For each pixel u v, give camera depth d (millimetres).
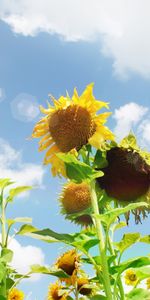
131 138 1295
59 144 1319
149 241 1194
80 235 1272
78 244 1154
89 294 1438
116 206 1339
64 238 1172
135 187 1300
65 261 1449
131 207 1091
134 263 1178
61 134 1300
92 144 1257
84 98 1304
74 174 1210
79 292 1442
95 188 1318
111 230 1345
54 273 1308
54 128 1317
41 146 1360
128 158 1281
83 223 1502
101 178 1308
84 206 1489
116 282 1169
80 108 1304
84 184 1504
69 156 1166
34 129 1365
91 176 1192
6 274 1335
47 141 1355
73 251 1468
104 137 1279
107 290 1116
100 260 1207
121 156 1289
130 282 1719
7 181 1411
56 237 1170
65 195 1504
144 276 1236
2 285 1275
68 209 1503
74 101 1312
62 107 1315
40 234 1181
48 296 1492
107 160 1299
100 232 1169
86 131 1289
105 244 1139
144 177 1295
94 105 1302
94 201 1215
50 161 1353
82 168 1187
